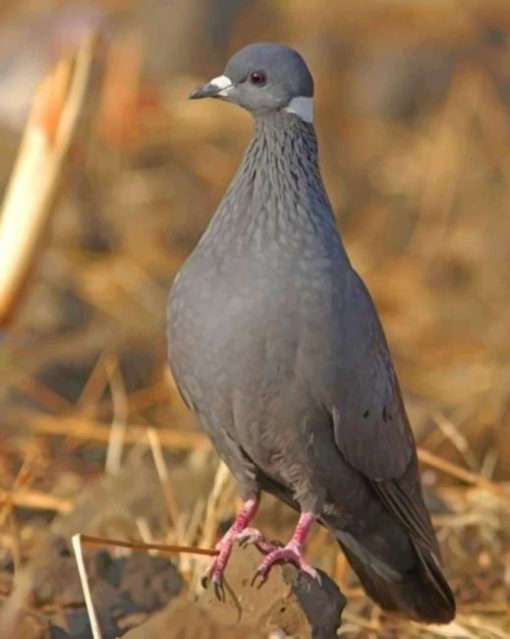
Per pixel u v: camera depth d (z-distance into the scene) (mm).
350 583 12461
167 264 18953
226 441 10758
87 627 11141
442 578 11078
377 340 10633
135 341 17297
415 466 11180
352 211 20906
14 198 13367
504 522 13344
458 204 20672
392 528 11211
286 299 10266
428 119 22828
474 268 19266
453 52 23734
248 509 10898
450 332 18219
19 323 16609
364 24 24344
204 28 23875
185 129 21359
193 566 11906
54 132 13320
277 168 10578
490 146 21438
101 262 18641
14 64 19906
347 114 23250
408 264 19594
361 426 10625
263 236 10414
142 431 15117
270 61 10680
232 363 10320
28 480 13656
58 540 12039
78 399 16484
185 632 9812
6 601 11414
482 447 15742
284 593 10250
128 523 12664
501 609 12352
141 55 21828
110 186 19719
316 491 10820
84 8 20281
